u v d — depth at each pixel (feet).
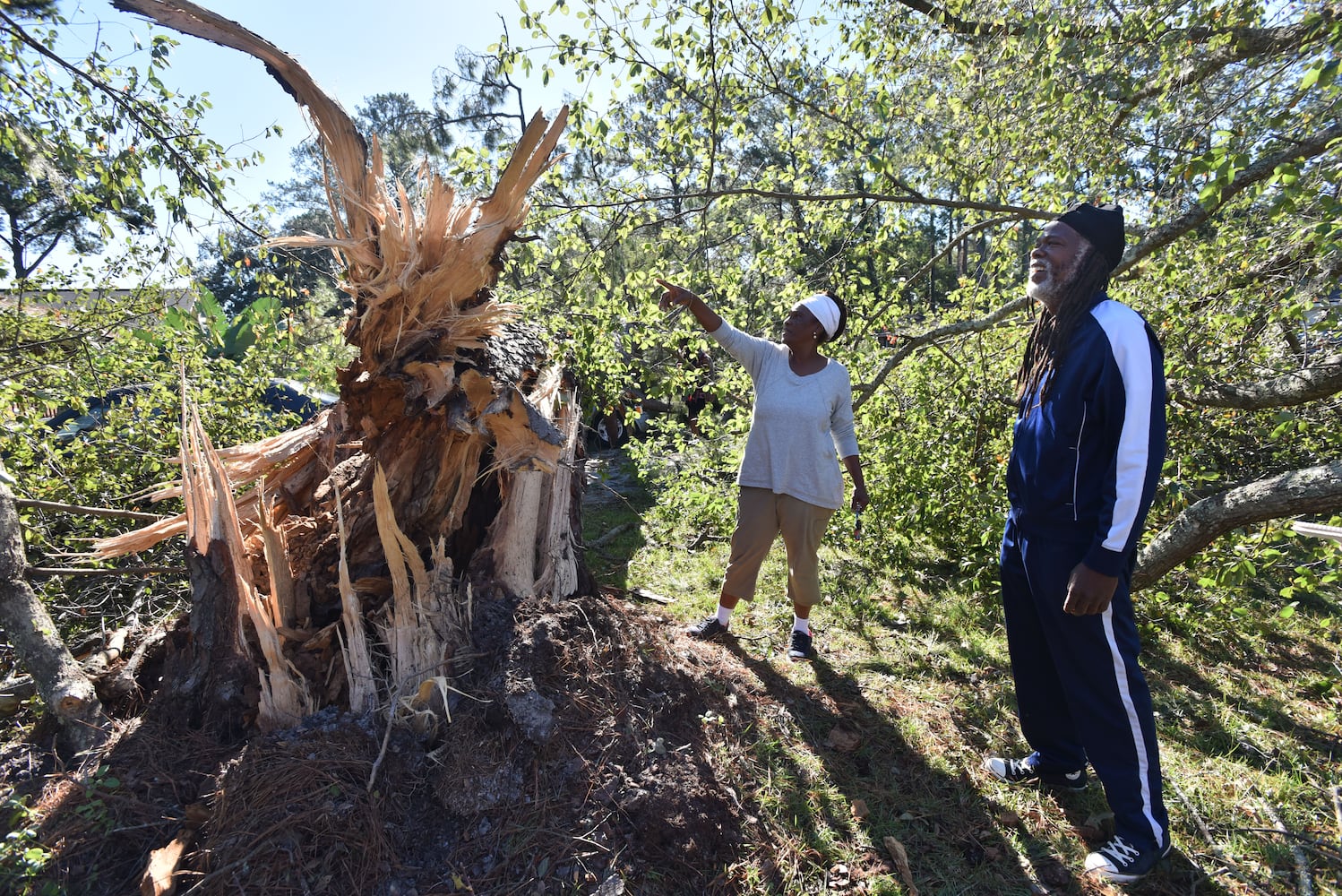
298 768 6.31
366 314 7.23
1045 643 7.73
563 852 6.30
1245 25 11.51
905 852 6.95
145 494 8.82
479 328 7.80
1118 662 6.60
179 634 8.17
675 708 8.18
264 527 7.56
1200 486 13.19
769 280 16.16
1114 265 6.80
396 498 8.44
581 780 6.84
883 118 15.30
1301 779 8.46
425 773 6.76
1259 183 9.98
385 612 7.88
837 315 10.38
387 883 5.91
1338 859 7.02
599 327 12.52
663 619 12.10
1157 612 12.57
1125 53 12.42
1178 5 11.63
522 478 9.33
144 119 12.71
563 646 7.93
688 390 15.42
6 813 6.48
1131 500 6.14
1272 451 14.39
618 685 8.00
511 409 7.86
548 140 7.13
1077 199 14.40
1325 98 8.96
